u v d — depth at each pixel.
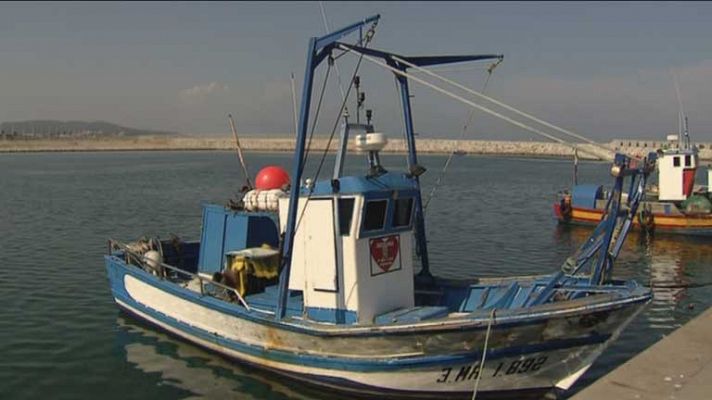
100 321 16.09
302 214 11.11
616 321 9.64
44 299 18.50
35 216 38.47
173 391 11.67
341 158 11.17
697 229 31.67
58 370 12.82
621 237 10.56
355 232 10.55
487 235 32.22
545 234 32.66
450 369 9.77
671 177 32.91
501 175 82.56
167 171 90.31
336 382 10.66
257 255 12.79
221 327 12.42
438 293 12.42
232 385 11.76
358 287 10.61
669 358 8.80
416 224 12.78
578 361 9.97
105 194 53.88
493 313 9.25
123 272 15.71
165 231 32.69
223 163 118.31
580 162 120.38
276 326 10.94
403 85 12.38
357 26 10.05
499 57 11.61
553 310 9.22
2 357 13.56
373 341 9.88
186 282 15.01
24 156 155.50
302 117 10.42
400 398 10.23
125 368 12.80
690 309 18.11
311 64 10.28
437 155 161.50
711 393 7.54
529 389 10.16
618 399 7.42
